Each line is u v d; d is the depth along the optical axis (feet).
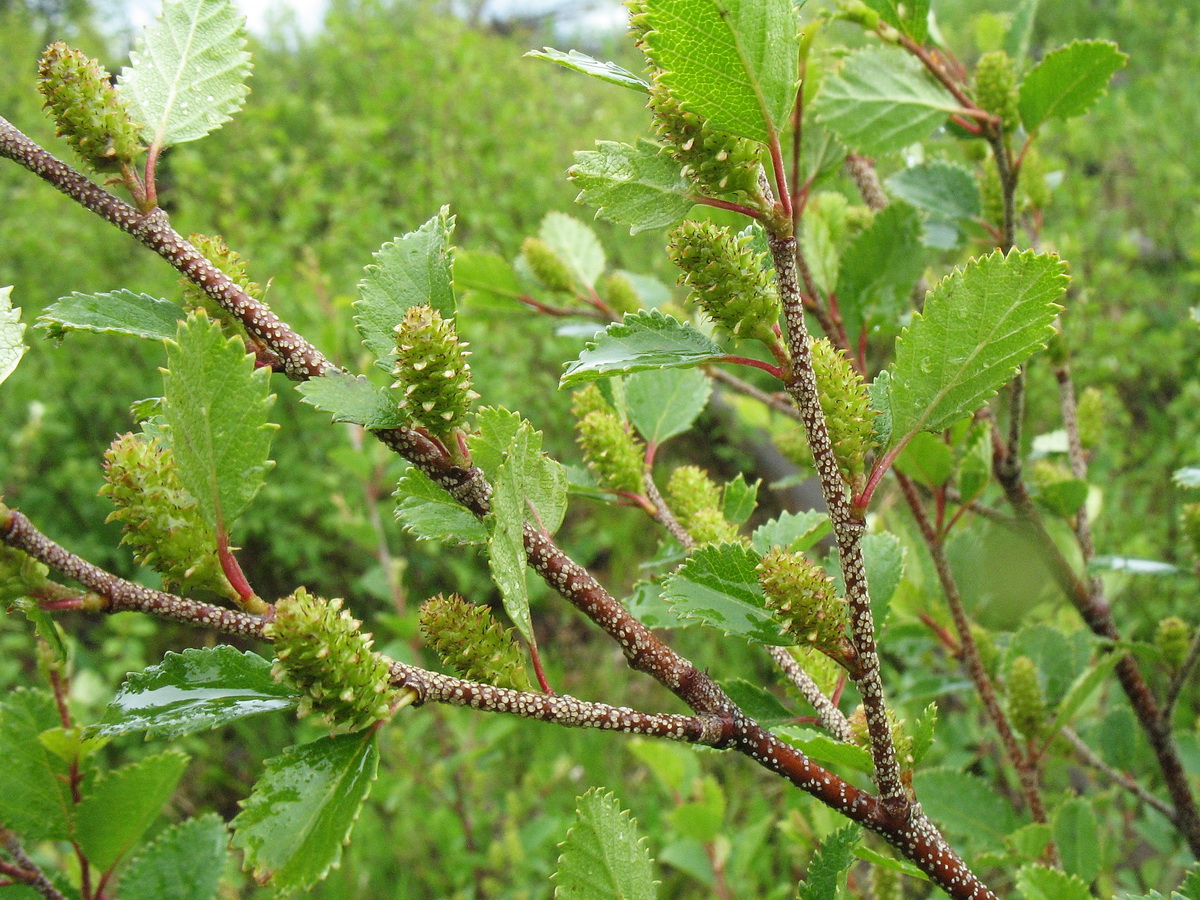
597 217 0.61
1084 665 1.21
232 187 4.46
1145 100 4.17
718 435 3.55
